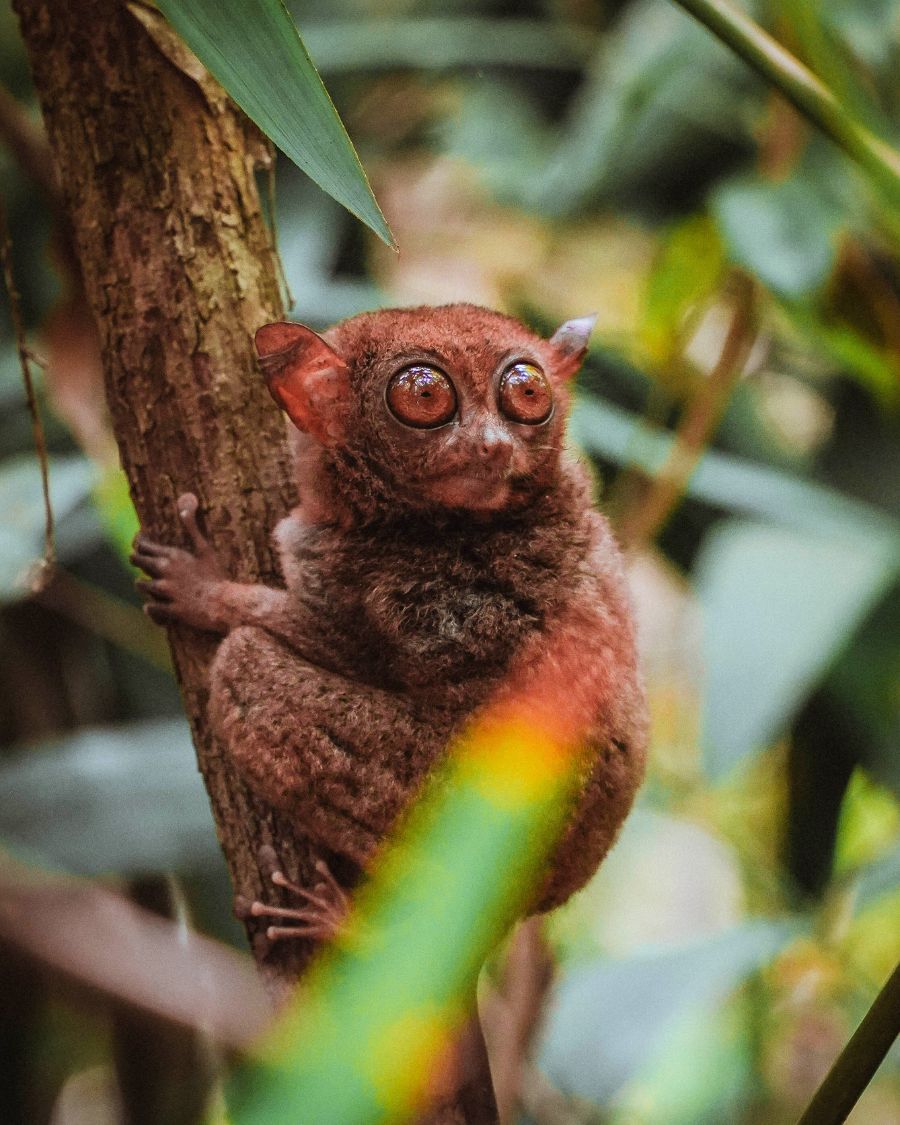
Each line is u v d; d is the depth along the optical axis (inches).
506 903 36.0
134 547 107.8
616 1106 179.6
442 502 109.8
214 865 150.6
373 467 112.2
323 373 111.7
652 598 245.4
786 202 161.9
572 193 207.8
